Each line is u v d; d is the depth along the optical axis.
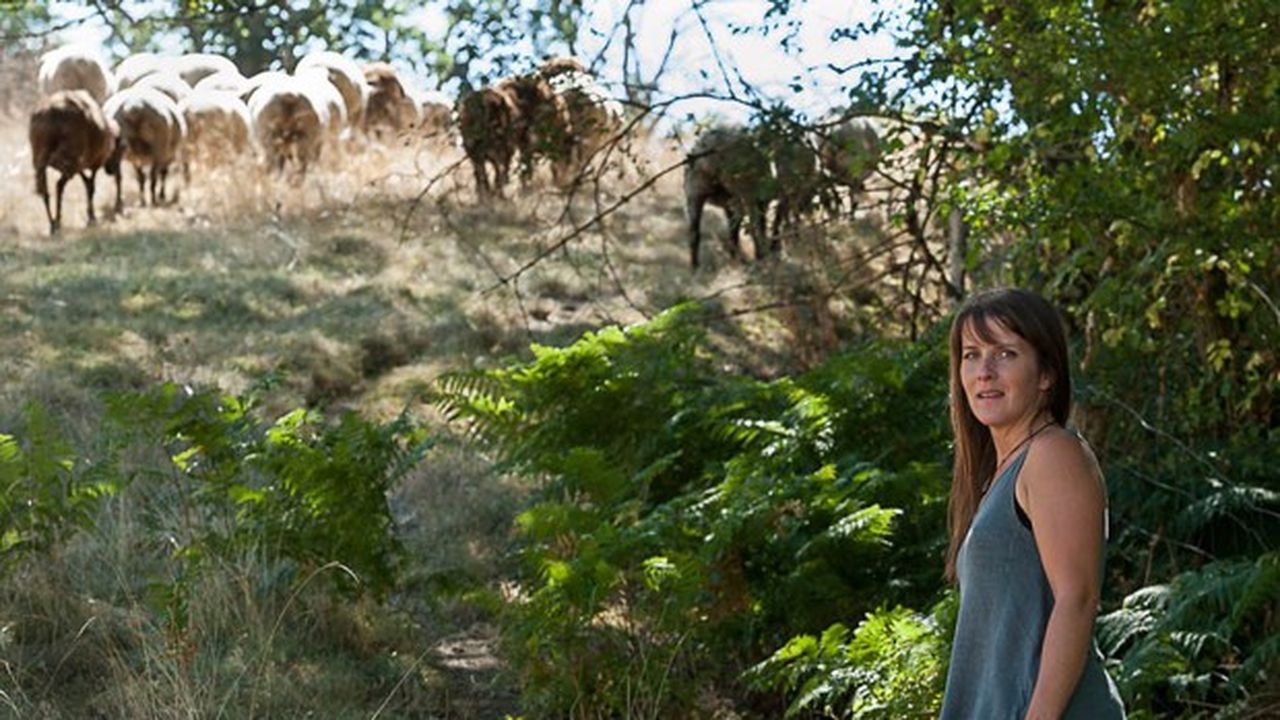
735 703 6.93
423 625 8.02
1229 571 5.88
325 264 16.45
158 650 6.69
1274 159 6.61
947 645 5.67
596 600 6.46
